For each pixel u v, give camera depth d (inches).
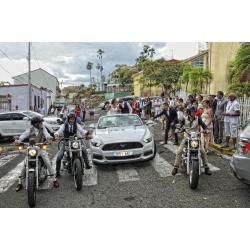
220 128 467.8
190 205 229.8
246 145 231.5
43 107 1638.8
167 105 500.1
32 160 248.5
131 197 251.9
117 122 400.5
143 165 358.0
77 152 292.8
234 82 568.1
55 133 295.0
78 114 866.1
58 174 322.7
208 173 306.5
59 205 241.1
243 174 231.9
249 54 553.9
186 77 1252.5
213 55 1079.6
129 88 3257.9
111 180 303.9
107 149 337.7
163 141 534.3
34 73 2346.2
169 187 273.4
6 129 650.8
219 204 230.1
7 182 313.6
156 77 1845.5
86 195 262.4
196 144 270.8
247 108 504.1
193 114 299.6
